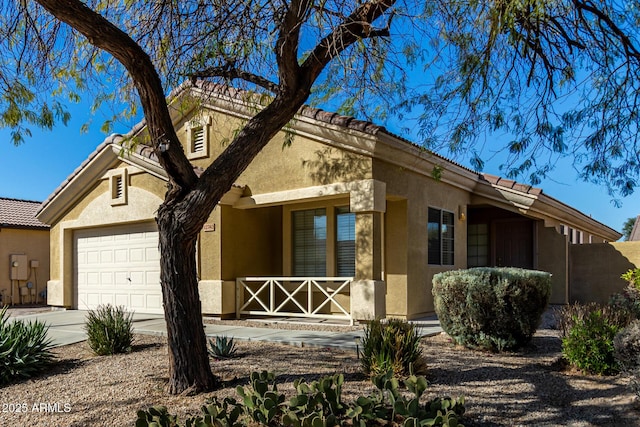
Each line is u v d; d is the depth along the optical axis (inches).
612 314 289.3
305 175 437.1
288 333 376.5
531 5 247.9
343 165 415.2
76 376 278.4
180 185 240.7
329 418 168.6
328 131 411.5
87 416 213.0
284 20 262.2
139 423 171.3
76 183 569.6
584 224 722.8
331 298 425.7
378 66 319.9
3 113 326.3
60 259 597.3
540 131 307.4
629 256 554.3
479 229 626.2
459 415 182.2
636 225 1278.3
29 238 837.8
